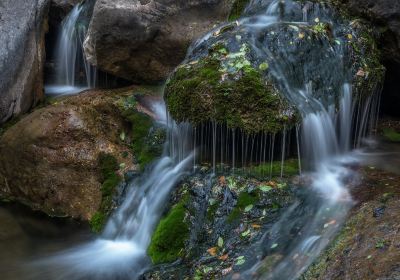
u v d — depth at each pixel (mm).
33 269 4816
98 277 4625
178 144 5301
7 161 6199
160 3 6961
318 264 3562
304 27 5621
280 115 4707
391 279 2941
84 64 8453
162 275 4188
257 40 5414
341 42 5680
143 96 6871
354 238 3633
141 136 6102
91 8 8641
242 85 4766
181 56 7047
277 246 3980
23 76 7387
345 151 5590
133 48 7086
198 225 4527
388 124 6398
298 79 5230
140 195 5371
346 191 4535
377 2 5953
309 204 4375
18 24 7348
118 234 5250
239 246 4137
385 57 6051
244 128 4684
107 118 6375
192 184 4914
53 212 5848
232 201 4586
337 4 6336
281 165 4863
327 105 5266
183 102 4949
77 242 5297
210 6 7070
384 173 4953
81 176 5832
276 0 6422
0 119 7078
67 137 5961
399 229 3461
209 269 4023
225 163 4977
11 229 5574
